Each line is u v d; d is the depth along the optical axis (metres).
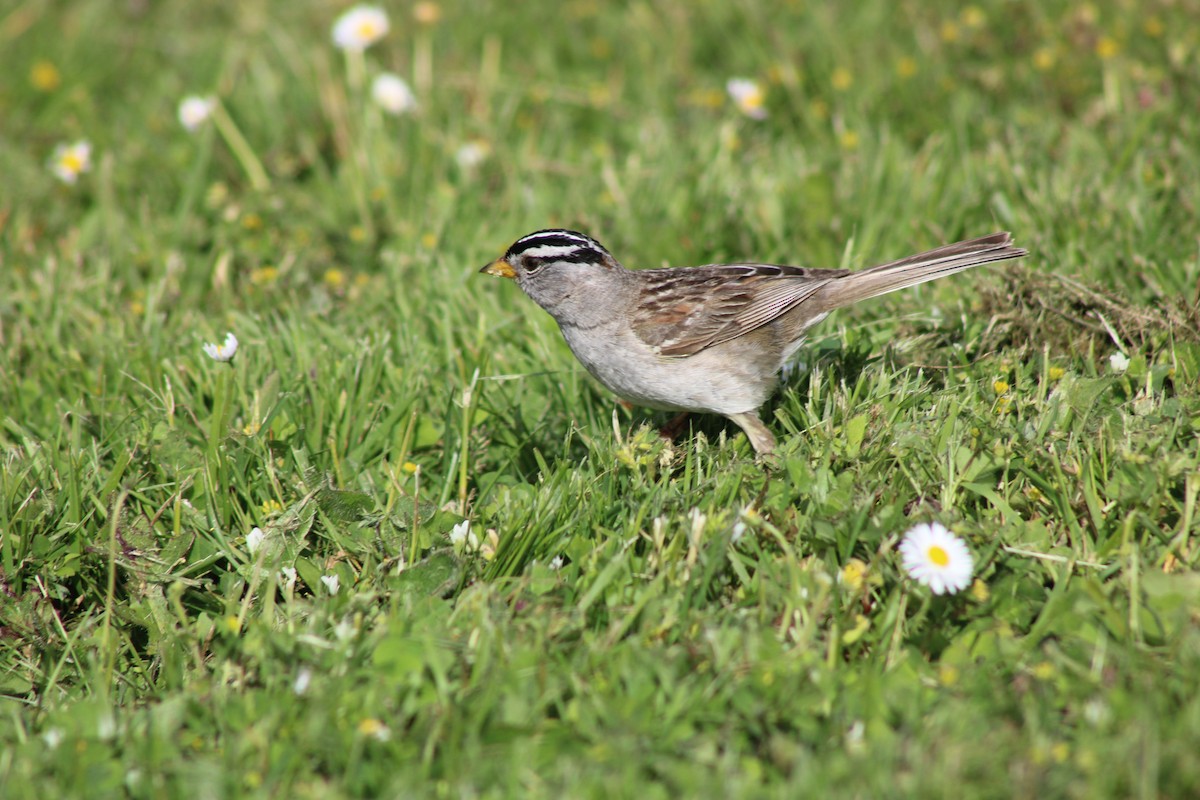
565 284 9.59
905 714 6.60
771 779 6.31
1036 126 13.76
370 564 8.28
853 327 10.59
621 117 15.50
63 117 16.19
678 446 9.33
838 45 15.61
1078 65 14.55
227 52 17.14
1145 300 10.51
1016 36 15.18
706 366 9.34
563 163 14.38
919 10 16.14
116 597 8.57
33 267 13.17
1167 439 8.05
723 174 13.38
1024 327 9.88
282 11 18.34
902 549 7.37
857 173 13.13
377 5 17.72
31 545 8.55
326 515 8.59
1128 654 6.77
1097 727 6.27
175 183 14.59
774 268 9.88
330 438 9.80
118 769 6.54
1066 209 11.88
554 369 10.81
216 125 15.00
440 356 10.98
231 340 9.88
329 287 12.45
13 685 8.00
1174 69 13.90
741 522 7.78
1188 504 7.52
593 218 12.90
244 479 9.10
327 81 15.53
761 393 9.44
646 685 6.84
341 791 6.32
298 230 13.44
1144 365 8.94
